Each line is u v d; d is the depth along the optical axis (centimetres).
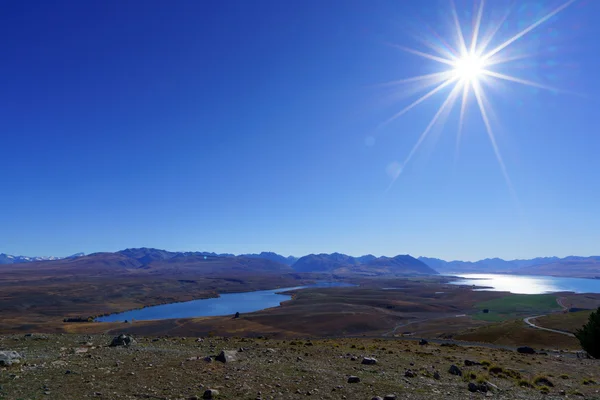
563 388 2256
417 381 2041
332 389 1720
